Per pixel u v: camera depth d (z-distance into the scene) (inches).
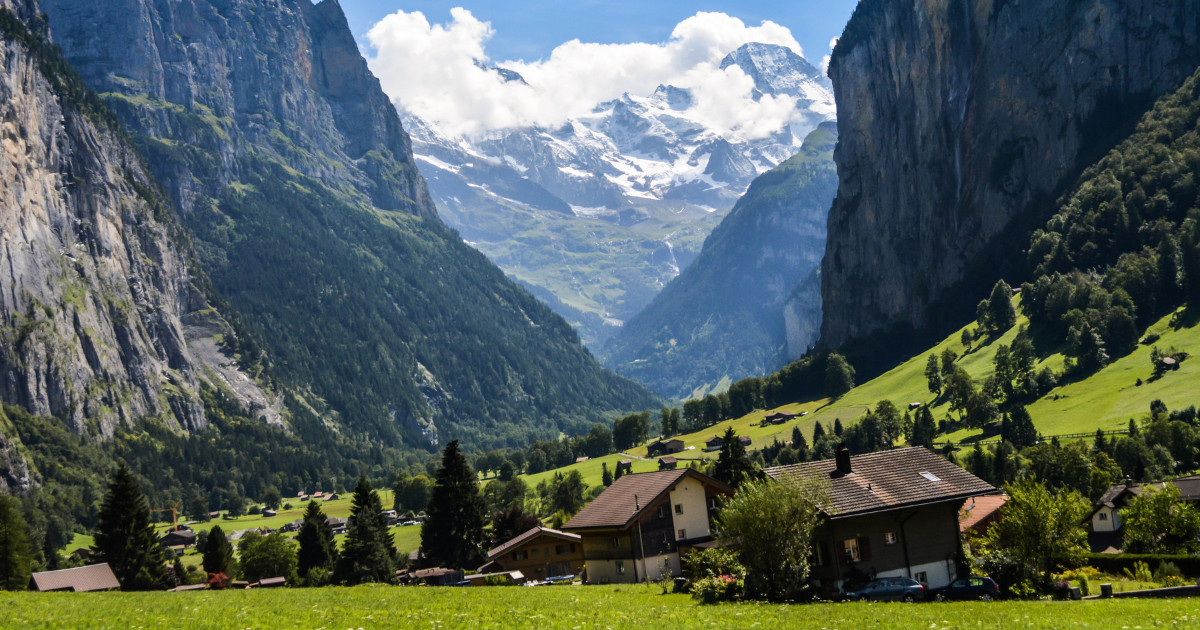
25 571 5442.9
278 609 1792.6
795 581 1998.0
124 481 5275.6
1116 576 2780.5
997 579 2295.8
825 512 2255.2
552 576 3582.7
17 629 1422.2
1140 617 1616.6
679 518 3277.6
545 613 1706.4
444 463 5315.0
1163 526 3196.4
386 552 5329.7
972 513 3179.1
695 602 2004.2
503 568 3627.0
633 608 1828.2
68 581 4020.7
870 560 2346.2
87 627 1437.0
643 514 3186.5
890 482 2464.3
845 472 2491.4
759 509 1995.6
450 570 4840.1
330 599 2071.9
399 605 1902.1
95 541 5211.6
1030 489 2362.2
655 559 3186.5
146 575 5201.8
